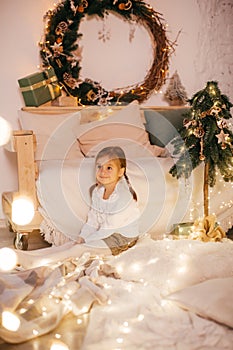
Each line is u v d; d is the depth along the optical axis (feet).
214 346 6.13
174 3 13.85
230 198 11.06
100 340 6.34
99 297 7.30
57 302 7.27
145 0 13.67
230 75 14.35
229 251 8.32
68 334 6.60
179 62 14.06
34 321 6.68
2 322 6.53
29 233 11.25
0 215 13.38
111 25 13.60
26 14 13.05
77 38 13.37
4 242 11.35
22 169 10.06
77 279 8.02
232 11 14.14
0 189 13.41
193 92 14.24
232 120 13.62
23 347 6.30
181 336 6.35
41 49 13.16
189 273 7.75
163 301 7.22
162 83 13.93
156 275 7.86
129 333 6.44
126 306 7.15
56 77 13.08
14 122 13.39
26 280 7.93
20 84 12.25
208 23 14.06
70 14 13.03
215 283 7.11
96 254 9.17
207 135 9.91
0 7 12.92
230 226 11.21
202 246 8.58
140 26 13.76
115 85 13.85
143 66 13.93
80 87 13.30
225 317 6.52
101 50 13.64
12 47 13.10
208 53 14.17
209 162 10.12
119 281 7.91
